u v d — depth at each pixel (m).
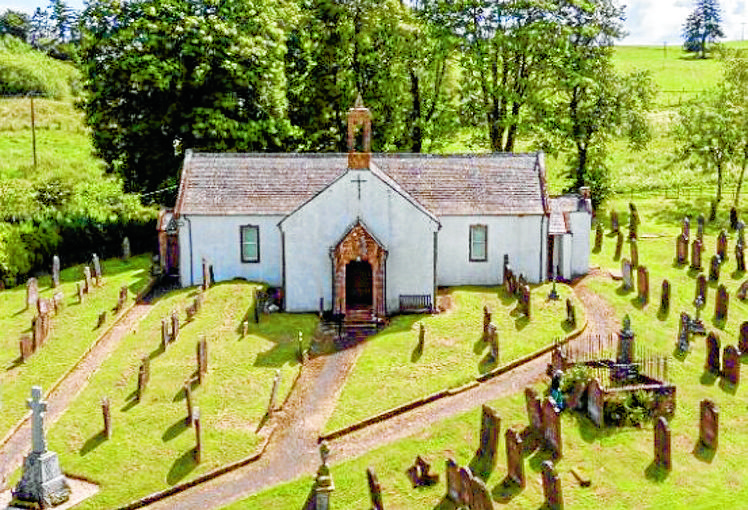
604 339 45.38
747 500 31.59
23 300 52.91
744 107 72.38
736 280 56.25
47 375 41.88
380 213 49.34
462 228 53.50
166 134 64.81
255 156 55.19
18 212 63.97
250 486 32.44
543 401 34.66
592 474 32.88
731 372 41.06
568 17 72.06
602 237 63.78
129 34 61.88
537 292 52.12
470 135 90.38
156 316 48.84
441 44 70.06
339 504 30.94
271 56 64.94
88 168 87.25
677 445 35.34
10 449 35.19
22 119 104.50
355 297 50.12
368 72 70.06
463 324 46.97
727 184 80.50
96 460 33.75
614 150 95.00
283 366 42.00
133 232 64.31
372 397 38.94
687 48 186.88
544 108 70.94
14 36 166.62
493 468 33.00
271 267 53.88
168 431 35.75
